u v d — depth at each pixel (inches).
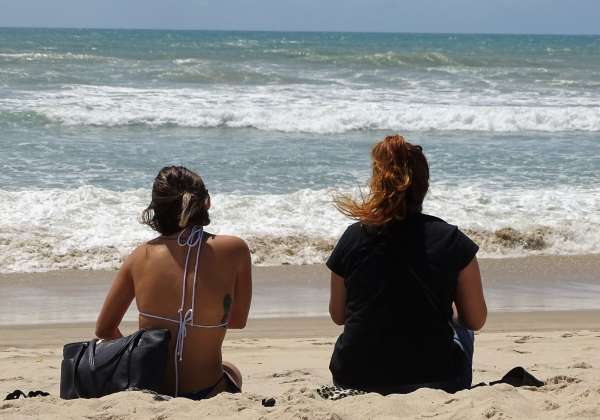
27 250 751.7
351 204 264.1
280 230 834.2
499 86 2359.7
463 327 272.5
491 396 254.7
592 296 688.4
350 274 263.9
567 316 618.8
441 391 257.9
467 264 258.7
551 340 522.0
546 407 250.4
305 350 498.0
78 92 1852.9
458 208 943.0
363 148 1368.1
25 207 871.1
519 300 669.9
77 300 641.6
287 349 500.7
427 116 1683.1
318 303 649.0
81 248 764.6
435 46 5300.2
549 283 730.8
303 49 3799.2
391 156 260.8
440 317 260.2
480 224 882.1
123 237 798.5
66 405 250.7
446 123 1672.0
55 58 2549.2
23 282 685.9
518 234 851.4
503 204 967.6
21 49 3299.7
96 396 260.2
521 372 298.0
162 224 272.5
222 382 279.6
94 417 238.4
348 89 2140.7
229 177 1095.6
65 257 746.2
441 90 2217.0
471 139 1523.1
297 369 430.0
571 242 856.9
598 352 476.1
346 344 264.8
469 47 5142.7
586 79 2576.3
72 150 1248.2
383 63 2856.8
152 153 1254.3
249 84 2162.9
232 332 557.3
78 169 1107.3
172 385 268.2
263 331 562.6
